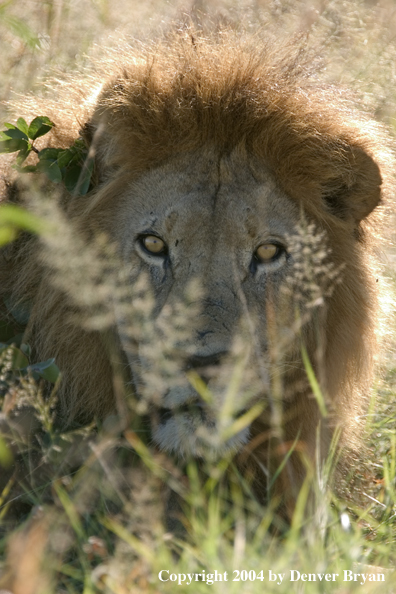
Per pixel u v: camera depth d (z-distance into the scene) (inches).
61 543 298.2
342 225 370.9
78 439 346.9
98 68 405.7
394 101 599.8
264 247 345.1
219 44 395.5
